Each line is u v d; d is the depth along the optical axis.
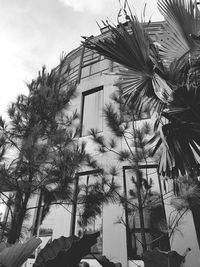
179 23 2.75
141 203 3.48
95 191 3.27
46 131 3.32
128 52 2.89
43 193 3.15
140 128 3.98
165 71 2.79
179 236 3.79
